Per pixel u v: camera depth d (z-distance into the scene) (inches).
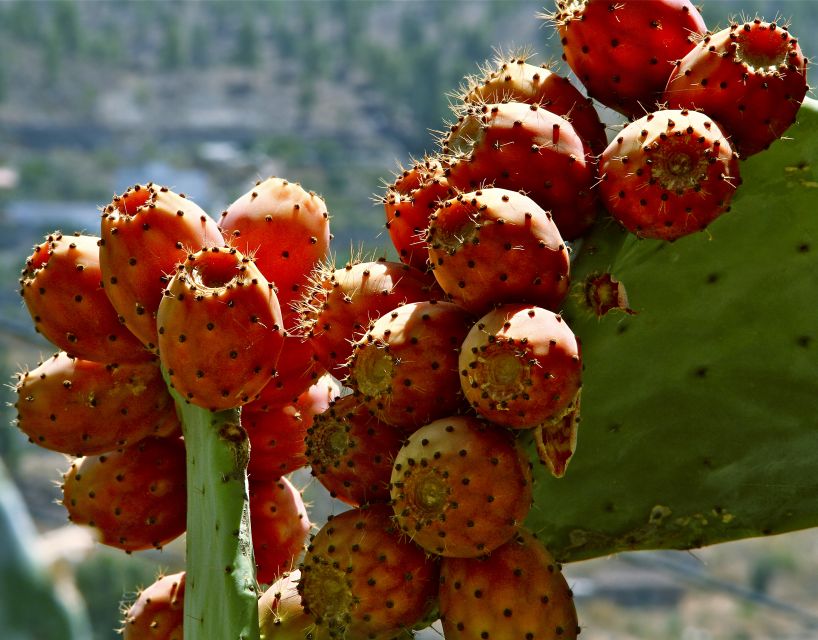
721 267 42.5
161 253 40.3
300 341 42.0
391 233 41.4
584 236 40.8
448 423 38.3
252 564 39.7
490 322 38.0
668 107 40.5
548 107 41.4
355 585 38.9
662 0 40.9
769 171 42.4
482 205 38.4
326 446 40.0
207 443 40.3
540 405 37.6
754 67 40.0
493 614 38.4
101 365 42.5
